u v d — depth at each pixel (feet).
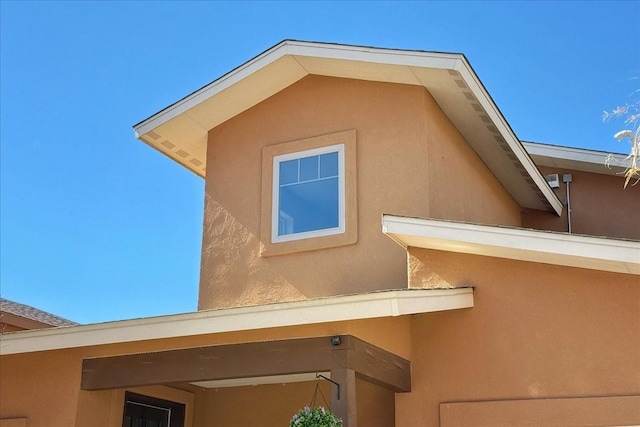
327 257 35.01
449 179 36.52
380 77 36.11
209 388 35.94
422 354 28.60
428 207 33.86
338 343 25.90
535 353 26.86
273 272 35.88
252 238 36.86
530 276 27.61
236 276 36.65
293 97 38.29
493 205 42.39
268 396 34.65
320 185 36.27
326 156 36.63
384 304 25.09
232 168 38.55
